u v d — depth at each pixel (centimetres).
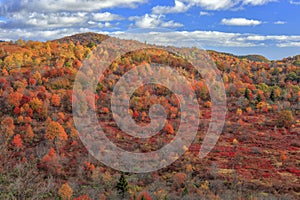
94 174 2469
